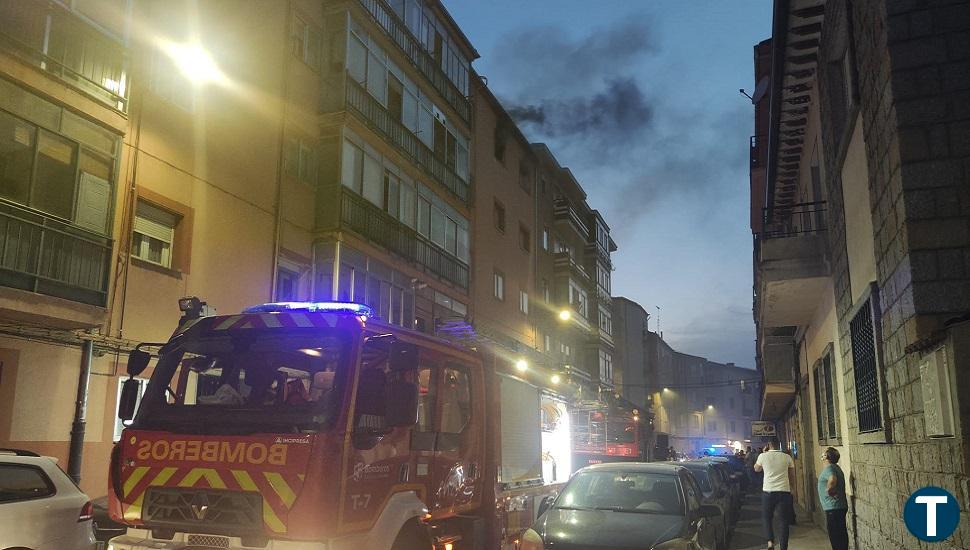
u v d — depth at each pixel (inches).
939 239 255.3
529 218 1333.7
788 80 530.6
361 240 730.8
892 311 292.8
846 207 410.3
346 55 728.3
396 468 226.2
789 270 521.7
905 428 283.7
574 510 323.0
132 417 225.9
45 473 264.4
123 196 499.5
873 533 369.4
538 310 1342.3
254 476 195.0
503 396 338.6
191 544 198.5
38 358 436.5
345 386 206.4
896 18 275.7
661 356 2787.9
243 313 236.2
